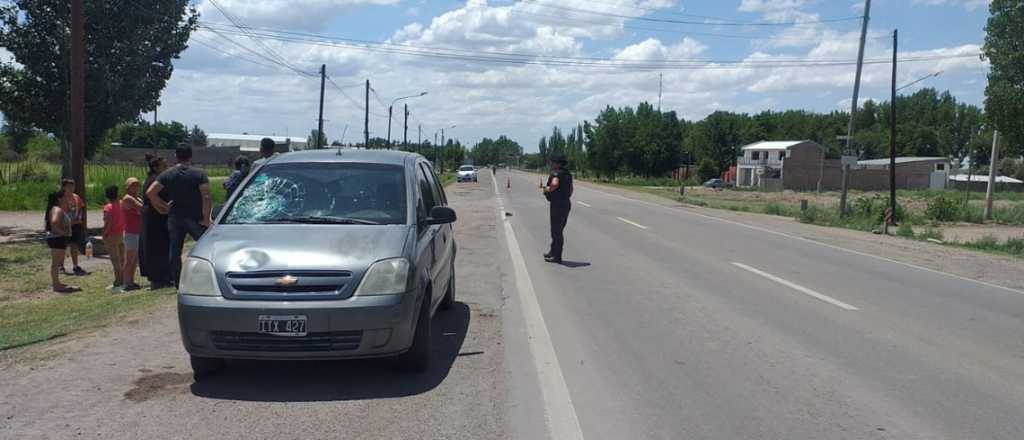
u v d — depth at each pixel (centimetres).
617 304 953
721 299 1000
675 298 1002
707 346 734
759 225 2434
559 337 764
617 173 9881
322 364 639
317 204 670
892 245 1914
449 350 698
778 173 8594
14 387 559
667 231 2050
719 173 9838
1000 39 2731
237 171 1136
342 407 529
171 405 525
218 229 628
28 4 1667
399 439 470
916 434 498
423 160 833
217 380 585
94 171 3366
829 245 1819
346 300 545
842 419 525
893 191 3189
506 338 752
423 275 612
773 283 1152
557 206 1358
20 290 1116
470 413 522
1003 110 2742
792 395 579
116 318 812
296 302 540
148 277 1084
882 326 846
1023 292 1162
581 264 1335
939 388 604
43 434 464
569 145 14600
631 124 9444
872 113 12306
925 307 981
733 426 509
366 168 709
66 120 1748
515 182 6619
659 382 609
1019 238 2414
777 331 806
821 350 724
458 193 4347
